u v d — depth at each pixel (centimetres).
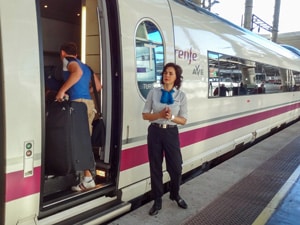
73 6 442
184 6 507
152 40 398
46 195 302
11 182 244
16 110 243
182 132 471
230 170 538
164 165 431
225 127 623
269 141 794
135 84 367
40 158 262
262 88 855
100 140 344
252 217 364
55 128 287
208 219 355
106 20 337
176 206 383
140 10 378
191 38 491
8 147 239
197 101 508
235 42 678
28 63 250
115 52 340
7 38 237
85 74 331
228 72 630
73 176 325
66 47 328
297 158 629
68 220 299
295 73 1266
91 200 324
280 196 428
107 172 347
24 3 248
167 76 343
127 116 357
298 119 1534
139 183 388
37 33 256
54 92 343
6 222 245
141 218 350
